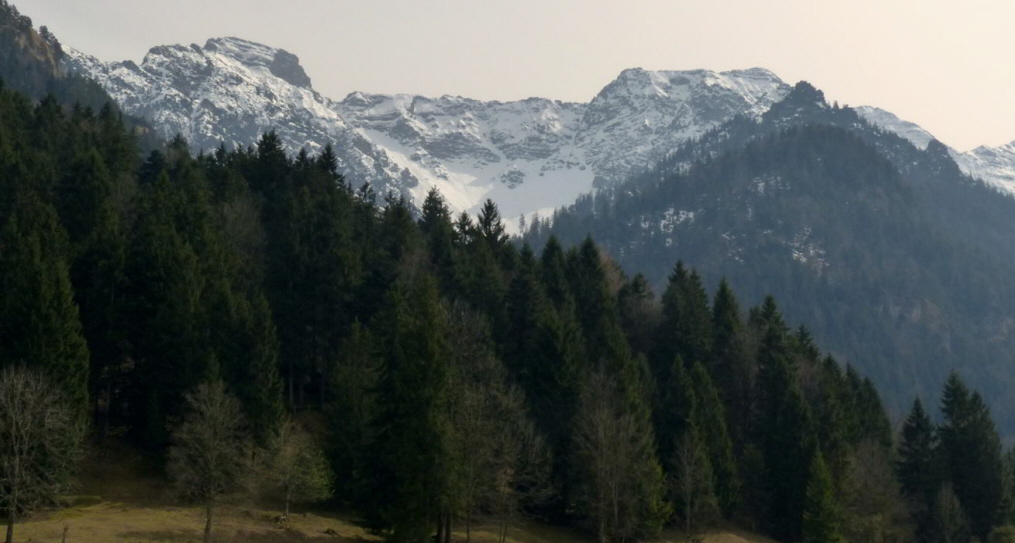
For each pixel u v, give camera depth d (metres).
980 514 173.00
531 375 145.25
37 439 97.44
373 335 136.12
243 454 117.56
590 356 156.25
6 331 113.06
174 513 110.69
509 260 197.62
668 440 151.50
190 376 122.62
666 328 182.38
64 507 108.69
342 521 120.94
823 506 143.62
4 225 140.62
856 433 179.75
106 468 121.25
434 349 111.81
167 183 173.38
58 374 112.00
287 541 106.56
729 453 155.12
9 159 157.38
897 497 159.50
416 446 109.69
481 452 114.75
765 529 158.25
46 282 113.56
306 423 142.38
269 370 126.25
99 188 158.38
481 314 153.88
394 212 195.88
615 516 125.00
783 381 167.25
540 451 127.75
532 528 133.50
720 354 183.75
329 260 153.38
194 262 134.12
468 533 116.38
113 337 126.88
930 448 181.62
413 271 165.12
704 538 140.25
